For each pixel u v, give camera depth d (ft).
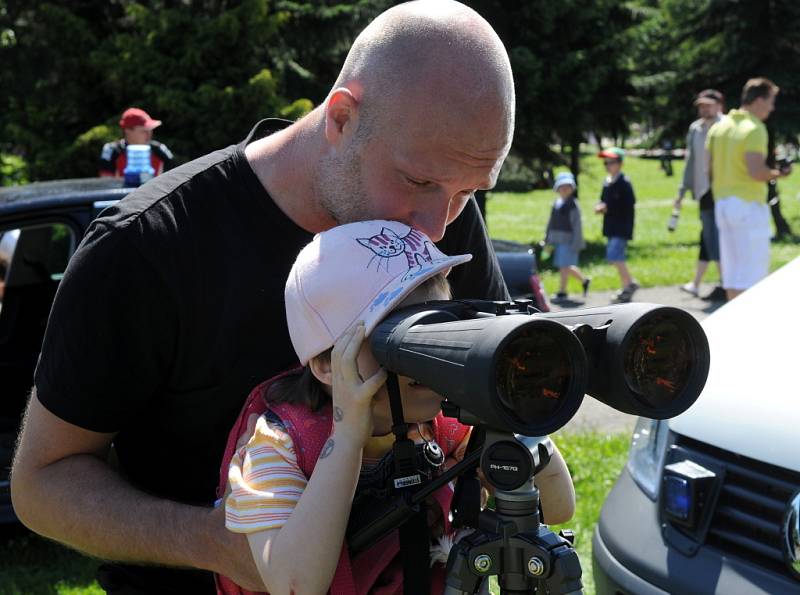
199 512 5.20
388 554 4.92
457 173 5.10
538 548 4.36
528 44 45.80
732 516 7.88
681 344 4.33
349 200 5.34
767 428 7.82
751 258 27.94
